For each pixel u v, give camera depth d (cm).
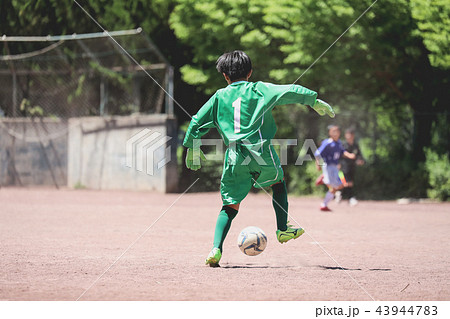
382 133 3872
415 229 2159
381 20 3484
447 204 3334
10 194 3603
